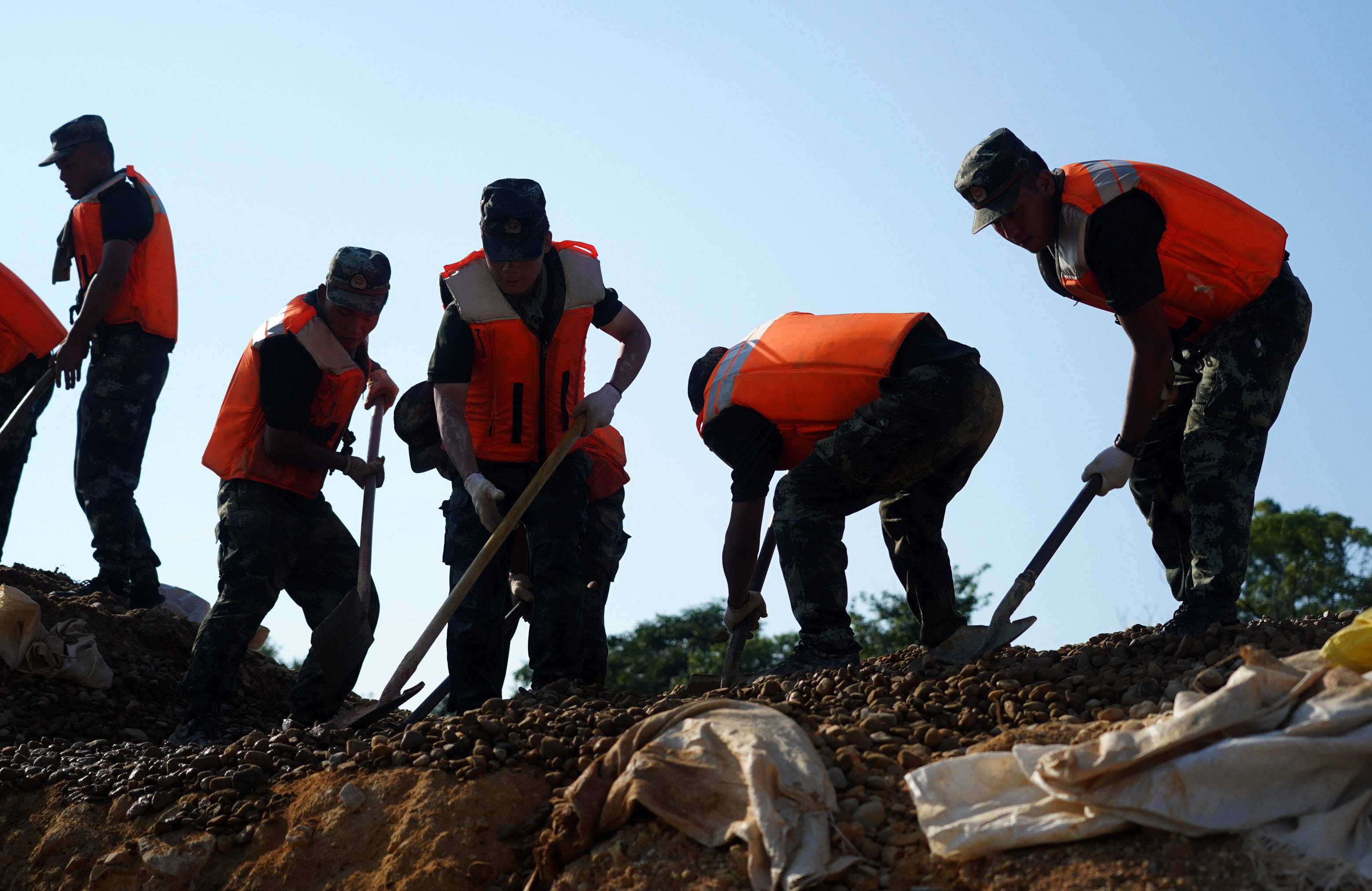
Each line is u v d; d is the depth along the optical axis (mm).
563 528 5273
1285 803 2844
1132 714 3666
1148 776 2941
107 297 6836
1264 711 2979
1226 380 4578
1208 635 4273
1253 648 3205
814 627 4809
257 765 4254
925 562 5242
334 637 5707
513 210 4871
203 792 4188
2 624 5984
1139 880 2814
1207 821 2852
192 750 4652
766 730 3479
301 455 5812
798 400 4879
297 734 4504
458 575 5180
